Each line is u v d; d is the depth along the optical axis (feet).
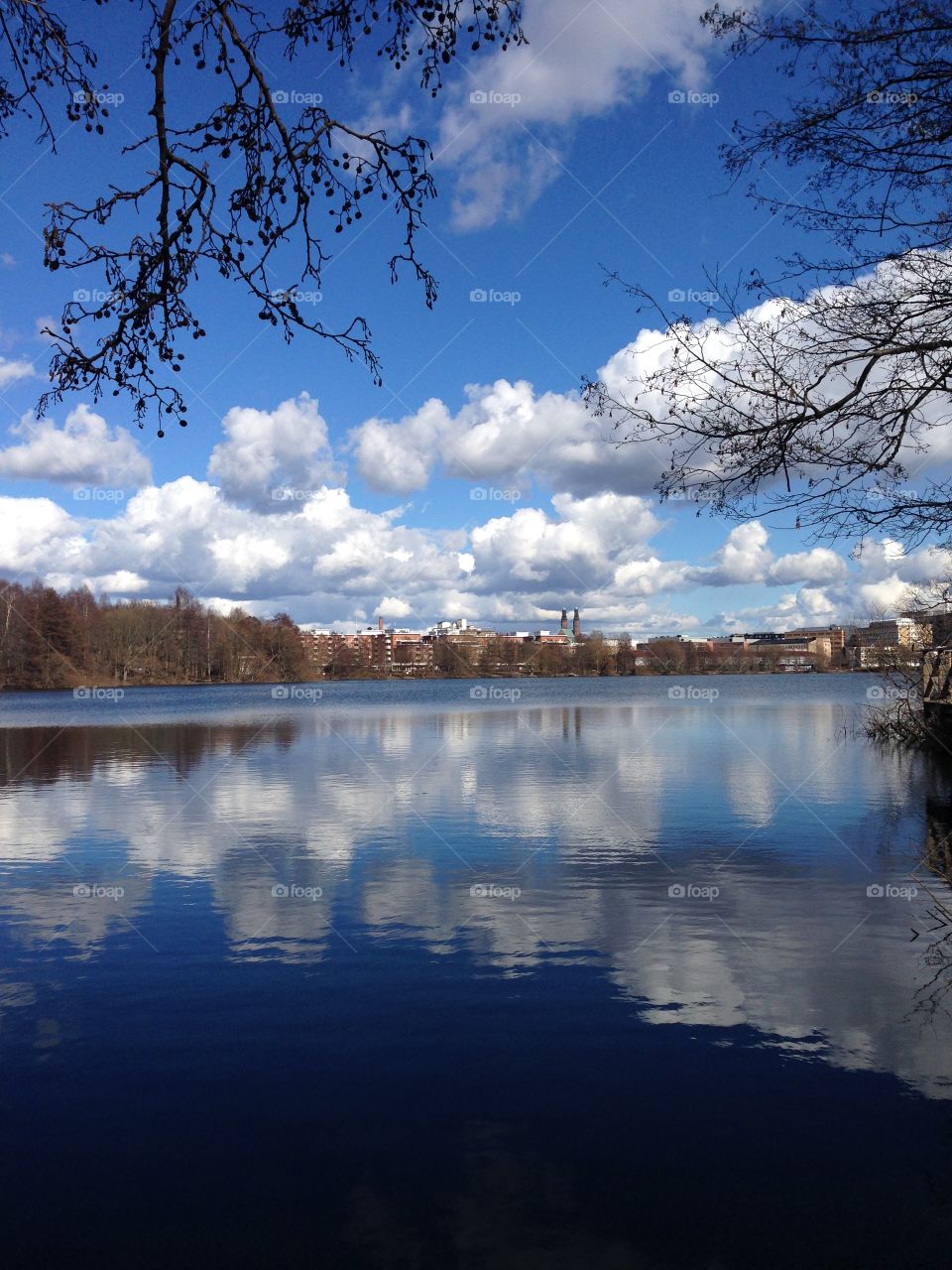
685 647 436.35
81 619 308.60
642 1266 12.32
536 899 30.66
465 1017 20.53
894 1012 20.59
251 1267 12.39
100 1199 13.91
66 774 68.33
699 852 37.83
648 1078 17.57
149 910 29.78
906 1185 13.99
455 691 297.94
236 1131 15.75
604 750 83.10
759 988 22.13
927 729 72.18
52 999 21.83
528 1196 13.87
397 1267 12.33
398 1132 15.69
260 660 355.15
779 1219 13.23
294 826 45.24
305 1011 20.95
